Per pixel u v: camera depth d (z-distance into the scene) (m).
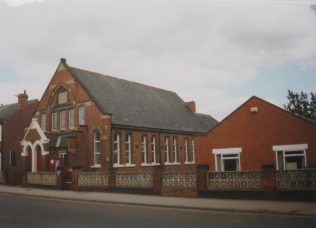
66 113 34.94
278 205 16.19
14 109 45.56
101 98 34.78
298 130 23.59
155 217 14.00
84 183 25.28
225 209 15.66
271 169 17.98
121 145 33.28
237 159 25.89
